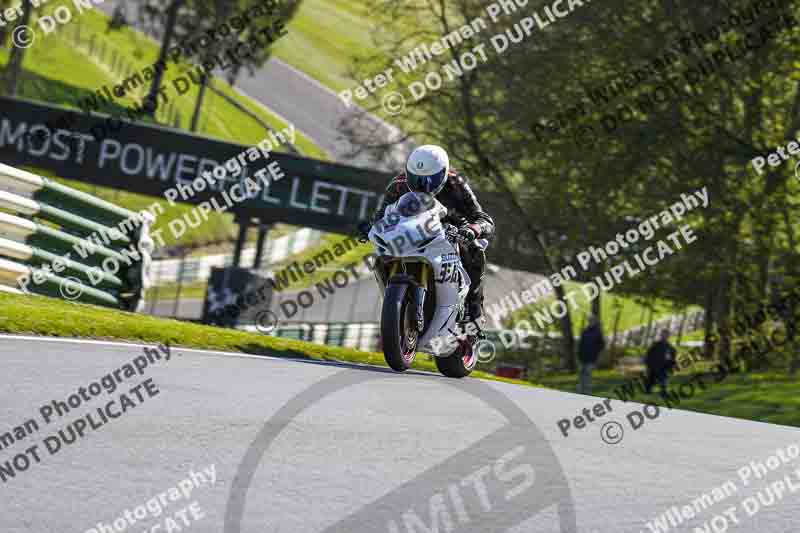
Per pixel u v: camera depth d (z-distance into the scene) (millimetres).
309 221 109062
